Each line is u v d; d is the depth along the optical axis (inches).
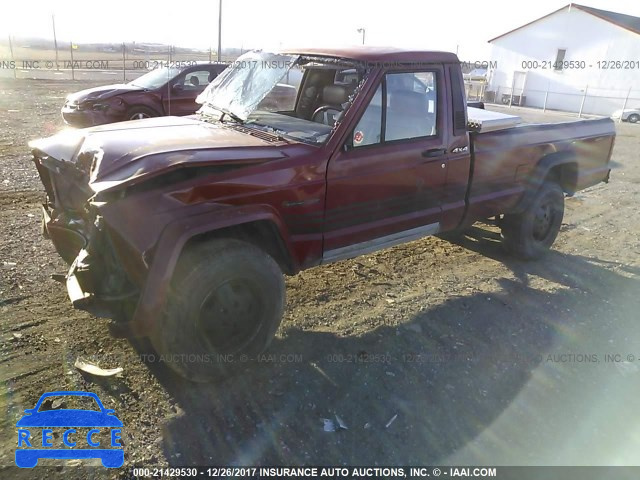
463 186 178.2
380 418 123.6
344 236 150.1
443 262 217.5
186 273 119.2
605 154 236.1
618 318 176.9
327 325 161.5
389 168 153.1
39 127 462.6
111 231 114.4
